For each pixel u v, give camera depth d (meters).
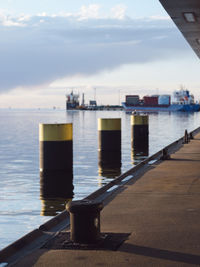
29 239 6.60
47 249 6.17
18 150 29.52
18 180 16.55
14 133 49.97
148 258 5.73
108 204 9.14
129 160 22.92
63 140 17.92
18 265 5.58
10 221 10.08
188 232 6.93
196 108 191.12
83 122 83.56
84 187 14.93
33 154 26.77
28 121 93.62
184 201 9.39
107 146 26.08
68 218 8.07
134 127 33.31
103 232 6.95
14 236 8.76
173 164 15.53
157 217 7.96
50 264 5.59
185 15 16.12
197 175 13.04
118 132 26.19
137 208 8.73
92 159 23.38
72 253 5.97
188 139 24.77
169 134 45.53
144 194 10.21
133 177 12.73
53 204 12.12
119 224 7.47
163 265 5.48
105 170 19.19
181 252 5.96
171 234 6.82
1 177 17.30
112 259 5.71
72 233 6.38
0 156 25.58
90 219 6.28
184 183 11.68
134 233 6.89
